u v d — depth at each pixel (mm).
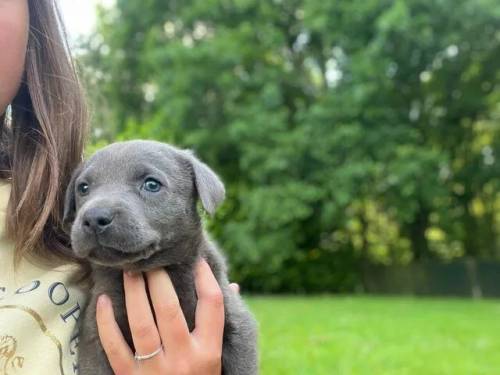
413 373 7988
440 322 12648
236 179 23547
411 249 24938
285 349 9117
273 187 21156
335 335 10602
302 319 12977
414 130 21328
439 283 22578
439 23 20672
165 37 24219
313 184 21328
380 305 16734
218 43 21953
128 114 24062
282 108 22078
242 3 22734
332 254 24891
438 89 23156
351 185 20328
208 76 21969
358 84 20531
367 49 20406
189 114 22250
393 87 21672
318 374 7695
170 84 22062
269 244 21391
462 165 23578
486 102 22469
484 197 24297
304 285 24422
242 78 22641
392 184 20219
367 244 25312
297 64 24828
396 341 10211
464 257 24297
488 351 9469
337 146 20625
